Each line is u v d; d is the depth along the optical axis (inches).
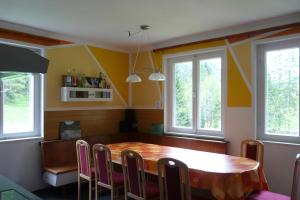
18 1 111.0
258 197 101.6
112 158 133.2
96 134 186.2
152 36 169.6
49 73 161.5
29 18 133.5
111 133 195.3
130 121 201.9
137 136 196.2
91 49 183.6
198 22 140.7
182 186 93.4
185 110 181.6
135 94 207.5
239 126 151.9
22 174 150.4
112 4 114.7
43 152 154.2
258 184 103.6
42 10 122.1
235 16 131.4
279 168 137.3
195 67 175.2
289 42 137.8
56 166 156.4
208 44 164.7
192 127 177.2
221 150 153.4
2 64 37.0
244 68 149.9
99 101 188.7
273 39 139.2
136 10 122.3
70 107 172.4
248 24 144.4
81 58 177.8
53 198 147.1
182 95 183.2
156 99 193.5
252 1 112.3
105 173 123.1
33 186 154.9
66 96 163.9
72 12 124.7
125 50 206.1
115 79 199.0
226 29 153.5
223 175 95.1
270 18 134.7
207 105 170.2
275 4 115.7
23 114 155.2
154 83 194.5
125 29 153.7
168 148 147.4
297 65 136.3
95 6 117.0
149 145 157.2
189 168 102.9
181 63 183.6
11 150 146.3
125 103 207.2
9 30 142.7
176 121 186.9
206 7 118.9
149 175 155.4
